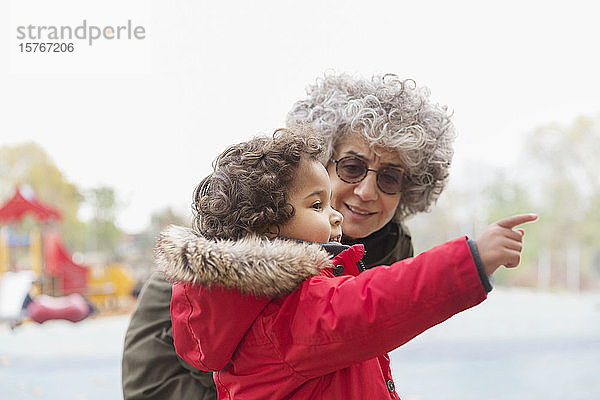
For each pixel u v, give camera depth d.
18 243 8.75
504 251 0.81
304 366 0.89
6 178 16.19
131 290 8.47
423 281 0.82
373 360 0.99
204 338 0.95
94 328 7.13
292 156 0.98
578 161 16.69
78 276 8.08
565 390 4.36
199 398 1.30
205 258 0.87
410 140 1.31
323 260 0.91
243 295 0.90
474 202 15.77
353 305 0.85
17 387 4.58
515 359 5.27
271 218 0.95
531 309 8.70
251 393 0.94
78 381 4.76
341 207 1.36
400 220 1.49
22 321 7.10
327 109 1.35
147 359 1.32
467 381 4.58
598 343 5.96
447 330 6.76
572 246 15.66
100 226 16.08
